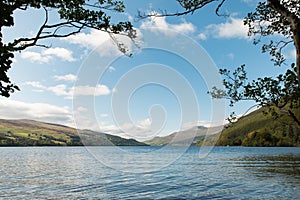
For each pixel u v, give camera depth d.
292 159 57.00
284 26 8.95
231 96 9.49
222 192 20.53
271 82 9.27
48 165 43.41
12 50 7.24
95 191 20.81
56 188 22.09
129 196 19.08
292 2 7.53
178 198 18.44
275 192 20.30
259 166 42.00
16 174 31.44
